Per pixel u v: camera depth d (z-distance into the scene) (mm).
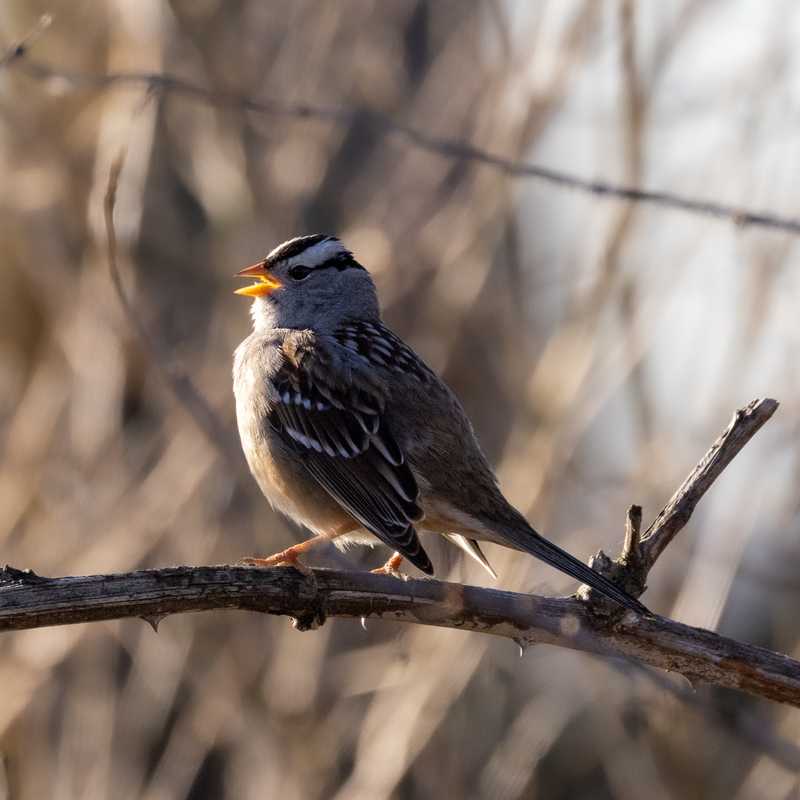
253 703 11453
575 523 11336
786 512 11094
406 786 11281
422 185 12109
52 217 12586
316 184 12258
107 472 11789
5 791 11148
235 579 7418
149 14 12391
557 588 10695
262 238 12148
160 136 12664
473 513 8969
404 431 9133
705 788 11344
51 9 12859
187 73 12336
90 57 12766
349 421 9297
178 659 11562
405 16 12711
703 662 7566
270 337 10023
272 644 11656
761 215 8797
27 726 11477
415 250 12016
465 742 11414
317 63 12477
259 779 11336
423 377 9422
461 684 10883
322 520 9484
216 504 11547
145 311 12273
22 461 11977
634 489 11070
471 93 12195
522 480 10945
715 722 10898
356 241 12102
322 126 12281
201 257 12656
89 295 12141
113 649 11758
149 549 11406
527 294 12133
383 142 12430
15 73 12633
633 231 10852
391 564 9469
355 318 10375
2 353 12695
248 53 12555
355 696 11547
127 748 11492
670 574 11359
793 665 7559
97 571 11391
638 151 10773
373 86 12445
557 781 12961
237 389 10055
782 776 11141
